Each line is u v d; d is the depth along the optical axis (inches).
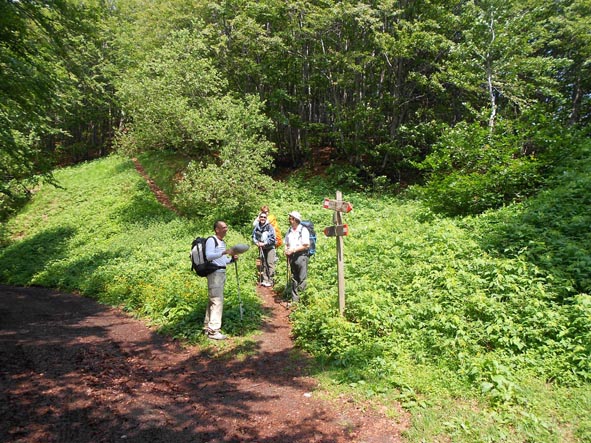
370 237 402.3
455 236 333.7
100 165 1034.7
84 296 403.9
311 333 252.4
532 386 174.6
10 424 149.9
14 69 319.0
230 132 610.5
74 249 593.6
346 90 844.0
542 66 597.0
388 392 180.9
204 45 709.9
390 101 740.0
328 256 372.5
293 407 175.5
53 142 1336.1
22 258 603.2
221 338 253.0
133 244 529.0
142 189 799.7
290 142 866.1
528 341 206.2
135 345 251.1
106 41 1014.4
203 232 526.6
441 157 478.6
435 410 165.0
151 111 645.3
